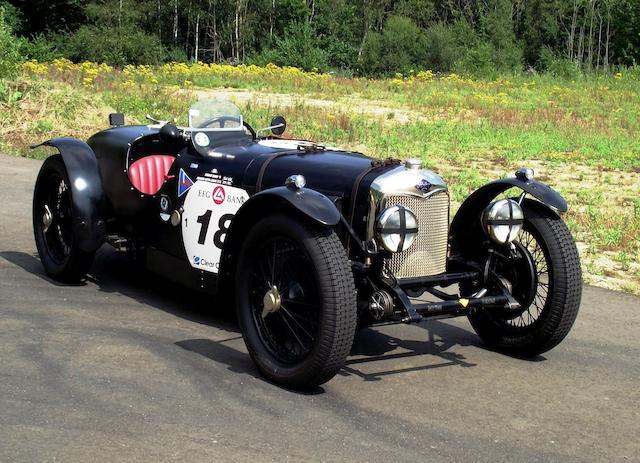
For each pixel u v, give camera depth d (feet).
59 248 23.76
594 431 15.61
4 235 28.48
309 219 16.46
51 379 16.57
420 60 197.88
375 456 14.01
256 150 20.56
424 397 16.83
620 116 74.18
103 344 18.74
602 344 20.84
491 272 19.31
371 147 54.34
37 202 23.95
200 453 13.78
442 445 14.61
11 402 15.35
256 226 17.20
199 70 104.53
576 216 36.50
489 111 74.49
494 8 252.21
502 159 52.13
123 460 13.39
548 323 18.78
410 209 17.56
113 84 74.90
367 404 16.28
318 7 244.83
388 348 19.89
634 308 24.11
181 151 21.62
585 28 255.50
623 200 40.96
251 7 244.42
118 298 22.39
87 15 198.90
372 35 210.59
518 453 14.47
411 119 69.21
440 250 18.81
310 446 14.26
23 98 55.47
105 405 15.48
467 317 22.06
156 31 245.65
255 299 17.70
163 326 20.29
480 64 131.64
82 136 52.06
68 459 13.33
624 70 115.24
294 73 108.78
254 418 15.30
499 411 16.30
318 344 16.02
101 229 22.29
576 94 89.97
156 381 16.80
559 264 18.58
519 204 19.49
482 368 18.74
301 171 19.04
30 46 152.15
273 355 17.19
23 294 22.12
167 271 21.74
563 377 18.42
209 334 19.90
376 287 17.46
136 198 22.49
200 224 20.59
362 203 17.83
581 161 52.54
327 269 15.90
